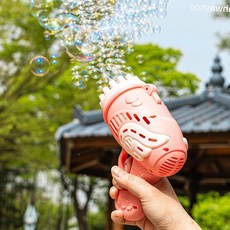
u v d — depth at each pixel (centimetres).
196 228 140
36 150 1100
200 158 649
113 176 151
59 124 1020
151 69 1170
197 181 708
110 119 150
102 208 1655
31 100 1021
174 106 558
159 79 1207
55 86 977
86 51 167
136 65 869
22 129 1022
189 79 1222
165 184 149
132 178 146
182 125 500
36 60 221
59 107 1005
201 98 561
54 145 1120
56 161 1167
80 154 604
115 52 162
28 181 1717
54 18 180
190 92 1230
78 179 1505
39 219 1695
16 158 1114
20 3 861
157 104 146
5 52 897
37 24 834
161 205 142
